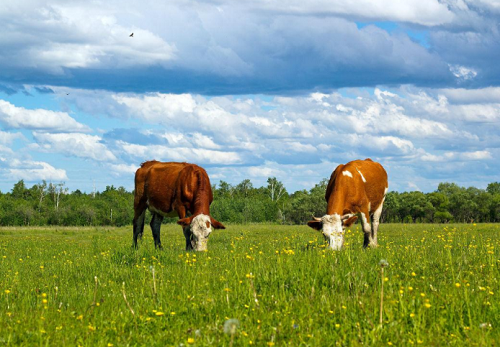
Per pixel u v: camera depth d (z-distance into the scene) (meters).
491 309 5.96
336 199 14.57
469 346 4.88
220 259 11.27
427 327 5.62
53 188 132.62
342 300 6.41
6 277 10.05
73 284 9.09
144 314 6.30
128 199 120.19
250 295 6.90
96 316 6.38
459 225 30.36
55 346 5.23
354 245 14.47
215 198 122.62
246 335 5.21
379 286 6.95
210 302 6.68
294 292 7.23
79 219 99.25
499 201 103.19
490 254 9.89
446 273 8.20
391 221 103.62
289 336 5.32
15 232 35.03
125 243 19.98
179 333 5.51
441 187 113.69
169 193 16.52
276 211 84.88
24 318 6.33
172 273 9.38
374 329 5.23
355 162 15.95
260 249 13.63
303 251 11.81
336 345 5.05
